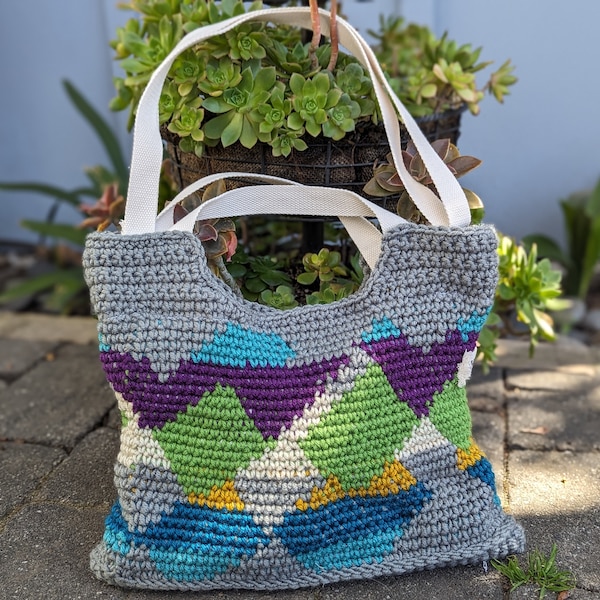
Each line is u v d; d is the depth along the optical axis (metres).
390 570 0.89
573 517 1.01
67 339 1.66
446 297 0.88
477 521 0.90
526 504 1.04
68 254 2.12
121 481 0.88
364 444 0.88
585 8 1.68
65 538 0.99
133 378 0.86
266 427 0.87
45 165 2.16
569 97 1.75
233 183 1.06
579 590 0.88
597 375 1.43
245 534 0.87
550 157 1.81
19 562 0.94
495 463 1.14
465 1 1.71
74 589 0.90
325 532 0.88
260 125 0.97
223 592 0.90
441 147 1.00
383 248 0.88
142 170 0.89
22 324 1.75
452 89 1.19
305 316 0.88
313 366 0.87
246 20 0.98
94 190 1.90
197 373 0.86
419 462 0.90
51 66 2.03
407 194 0.97
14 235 2.25
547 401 1.33
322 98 0.96
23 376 1.48
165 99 1.03
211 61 1.02
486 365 1.26
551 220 1.87
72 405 1.35
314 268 1.05
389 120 0.94
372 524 0.90
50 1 1.96
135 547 0.87
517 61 1.74
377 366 0.88
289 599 0.88
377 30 1.73
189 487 0.87
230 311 0.86
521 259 1.22
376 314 0.88
